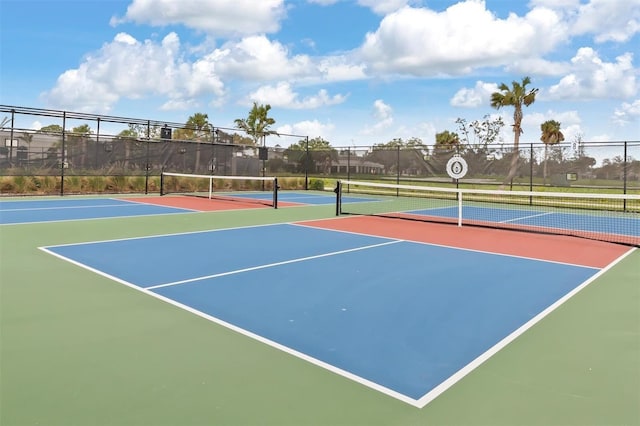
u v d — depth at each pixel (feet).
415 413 8.69
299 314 14.33
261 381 9.88
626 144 52.90
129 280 18.07
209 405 8.87
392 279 18.97
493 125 140.05
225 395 9.25
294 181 86.84
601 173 54.54
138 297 15.84
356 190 79.10
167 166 70.18
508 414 8.68
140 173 67.36
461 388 9.70
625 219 45.34
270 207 50.57
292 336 12.50
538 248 27.12
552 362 11.03
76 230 30.99
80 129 67.56
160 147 69.26
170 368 10.43
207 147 74.49
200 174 73.87
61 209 44.55
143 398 9.09
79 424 8.16
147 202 53.78
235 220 38.06
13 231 30.22
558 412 8.77
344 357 11.19
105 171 64.28
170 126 69.92
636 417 8.61
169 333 12.57
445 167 68.18
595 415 8.66
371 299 16.06
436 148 68.90
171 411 8.64
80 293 16.17
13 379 9.80
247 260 22.18
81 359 10.83
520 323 13.80
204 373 10.21
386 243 27.84
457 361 11.05
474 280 19.04
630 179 52.70
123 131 67.51
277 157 84.02
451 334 12.82
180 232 30.78
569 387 9.77
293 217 41.16
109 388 9.47
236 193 74.18
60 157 60.44
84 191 64.44
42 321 13.34
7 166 56.80
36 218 37.27
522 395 9.42
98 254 23.06
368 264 21.77
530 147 59.88
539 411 8.80
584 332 13.07
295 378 10.04
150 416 8.45
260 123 129.49
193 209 46.39
